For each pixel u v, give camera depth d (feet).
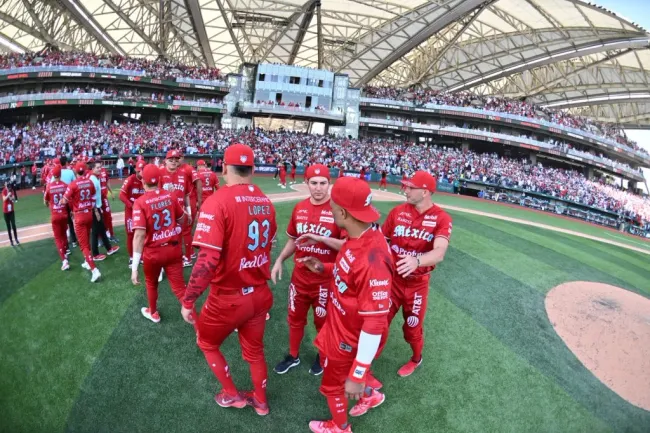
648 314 24.04
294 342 14.65
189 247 24.38
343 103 144.05
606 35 120.98
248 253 10.61
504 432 12.94
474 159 129.49
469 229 42.80
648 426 14.10
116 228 33.09
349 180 9.16
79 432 11.61
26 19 124.36
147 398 13.08
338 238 13.65
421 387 14.78
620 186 164.35
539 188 106.22
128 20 130.41
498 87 198.49
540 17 121.70
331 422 11.78
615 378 16.87
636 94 162.40
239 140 111.24
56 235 22.77
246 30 157.69
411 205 14.07
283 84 139.44
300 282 13.92
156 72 130.11
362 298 9.01
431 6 119.96
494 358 17.42
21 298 19.43
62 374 14.02
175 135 107.45
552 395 15.25
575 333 20.62
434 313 21.20
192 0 109.60
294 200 51.93
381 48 163.53
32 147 79.56
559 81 167.02
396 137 163.02
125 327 17.26
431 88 204.03
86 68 120.78
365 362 8.96
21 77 116.37
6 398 12.80
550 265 32.65
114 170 80.89
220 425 12.07
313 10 129.29
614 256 42.19
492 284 26.45
